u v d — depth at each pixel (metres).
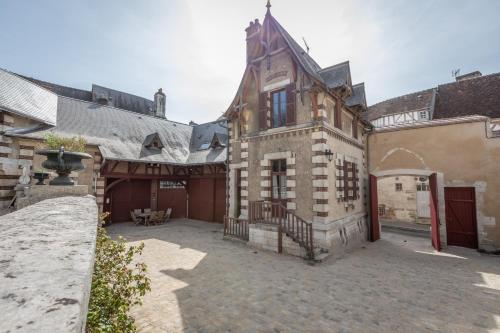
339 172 9.05
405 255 8.41
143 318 4.25
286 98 9.12
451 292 5.38
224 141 15.73
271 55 9.70
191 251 8.45
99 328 2.24
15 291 0.84
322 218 7.85
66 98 14.89
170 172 16.27
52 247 1.41
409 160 10.70
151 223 14.51
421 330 3.98
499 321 4.25
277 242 8.25
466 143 9.55
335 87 8.61
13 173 9.57
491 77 14.45
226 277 6.10
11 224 1.98
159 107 27.33
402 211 16.00
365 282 5.88
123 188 15.09
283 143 9.09
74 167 5.71
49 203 3.63
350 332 3.91
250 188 9.98
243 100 10.66
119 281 3.19
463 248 9.40
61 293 0.87
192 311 4.49
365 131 11.93
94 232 1.92
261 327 4.02
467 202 9.55
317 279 6.02
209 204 15.55
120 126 15.75
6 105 9.15
